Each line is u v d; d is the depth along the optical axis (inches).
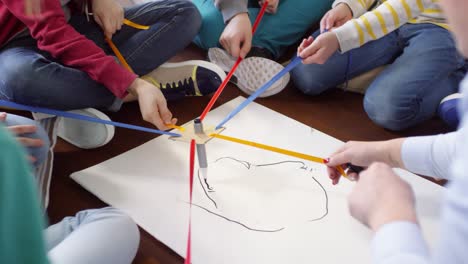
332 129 41.4
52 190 35.1
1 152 11.1
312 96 46.9
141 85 37.2
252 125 40.3
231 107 43.3
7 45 40.6
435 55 41.7
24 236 11.9
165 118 36.6
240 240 28.9
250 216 30.7
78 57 37.8
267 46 51.3
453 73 43.4
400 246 17.3
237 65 42.4
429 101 40.7
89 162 38.1
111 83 37.3
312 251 28.0
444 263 14.0
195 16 46.8
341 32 39.8
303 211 30.9
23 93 36.8
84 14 46.0
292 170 34.6
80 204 33.6
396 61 43.6
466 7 13.5
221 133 39.2
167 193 33.0
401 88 39.9
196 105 45.1
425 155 26.8
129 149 39.3
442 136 26.9
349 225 29.6
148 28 44.6
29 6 35.5
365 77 46.9
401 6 40.0
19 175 11.4
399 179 20.7
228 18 47.0
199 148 33.9
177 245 28.8
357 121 42.7
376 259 17.8
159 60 45.4
